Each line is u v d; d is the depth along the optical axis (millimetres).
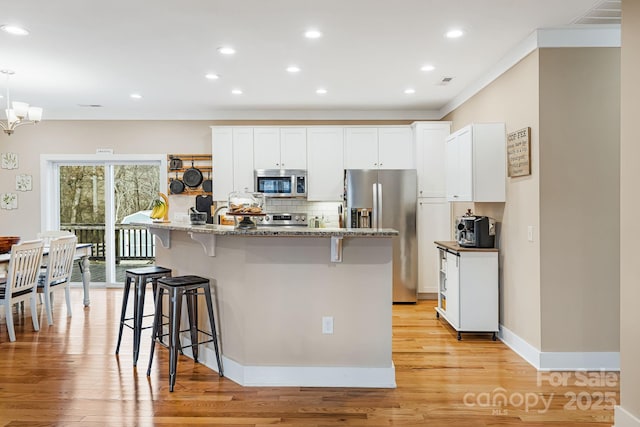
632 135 2375
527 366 3520
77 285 6707
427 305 5703
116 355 3723
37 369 3406
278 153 6145
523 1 2984
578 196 3461
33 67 4355
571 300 3459
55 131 6438
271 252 3139
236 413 2707
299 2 2971
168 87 5098
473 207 5031
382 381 3123
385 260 3146
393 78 4750
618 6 3064
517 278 3859
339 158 6141
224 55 4023
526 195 3691
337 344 3146
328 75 4633
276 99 5684
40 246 4449
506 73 4082
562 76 3473
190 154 6457
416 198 5855
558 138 3471
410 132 6141
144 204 6648
